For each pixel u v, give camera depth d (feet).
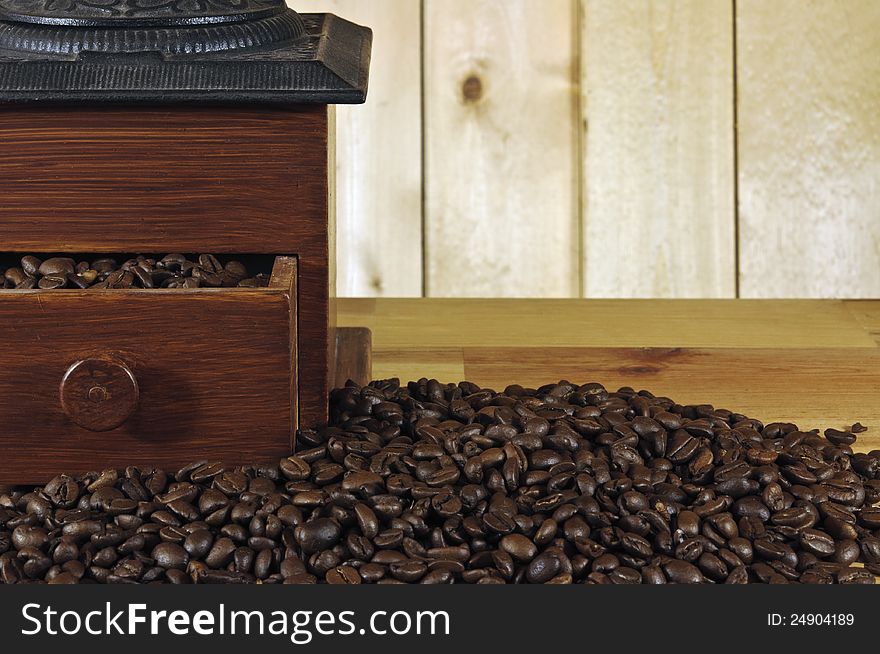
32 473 3.43
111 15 3.50
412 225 6.30
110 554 3.06
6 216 3.58
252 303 3.33
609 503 3.24
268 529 3.11
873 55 6.17
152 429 3.40
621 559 3.08
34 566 3.03
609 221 6.31
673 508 3.24
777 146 6.24
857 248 6.33
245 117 3.51
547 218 6.31
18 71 3.42
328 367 3.82
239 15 3.59
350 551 3.06
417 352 5.11
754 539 3.19
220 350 3.36
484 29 6.12
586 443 3.56
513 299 6.05
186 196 3.57
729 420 4.01
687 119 6.22
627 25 6.13
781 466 3.55
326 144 3.54
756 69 6.18
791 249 6.34
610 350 5.19
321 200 3.58
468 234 6.31
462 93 6.18
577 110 6.20
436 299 6.03
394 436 3.64
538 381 4.77
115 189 3.56
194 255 3.71
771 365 5.00
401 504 3.19
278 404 3.42
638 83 6.19
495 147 6.23
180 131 3.52
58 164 3.54
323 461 3.42
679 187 6.28
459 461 3.41
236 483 3.30
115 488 3.33
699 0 6.12
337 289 6.34
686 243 6.33
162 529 3.14
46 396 3.37
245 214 3.59
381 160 6.23
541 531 3.09
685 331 5.49
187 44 3.48
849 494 3.41
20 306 3.29
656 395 4.64
